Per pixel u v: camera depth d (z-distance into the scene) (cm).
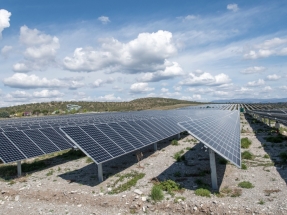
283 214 1204
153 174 1978
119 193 1579
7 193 1667
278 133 3762
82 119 3900
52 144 2422
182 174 1975
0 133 2161
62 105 18462
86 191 1630
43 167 2325
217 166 2161
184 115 4400
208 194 1489
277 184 1662
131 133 2433
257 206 1308
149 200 1435
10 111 14212
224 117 3612
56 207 1437
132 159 2483
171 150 2873
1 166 2359
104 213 1341
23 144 2181
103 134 2088
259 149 2791
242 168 2053
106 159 1752
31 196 1600
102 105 18862
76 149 2881
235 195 1485
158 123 3284
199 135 1586
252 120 6512
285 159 2248
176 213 1317
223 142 1684
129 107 17875
